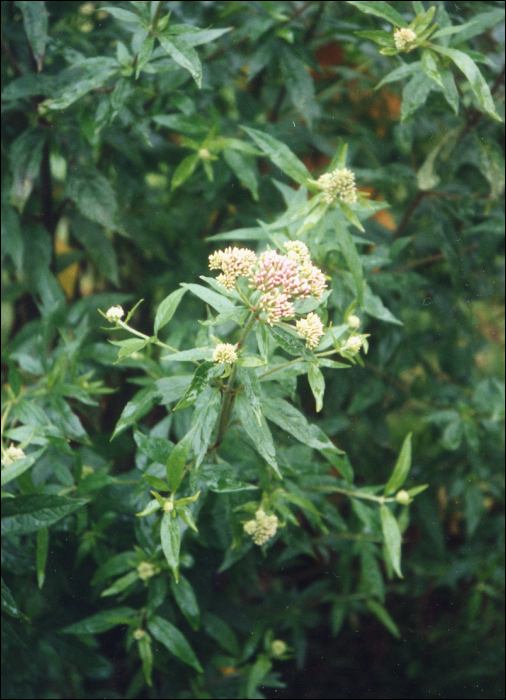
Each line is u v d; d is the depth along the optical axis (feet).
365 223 3.39
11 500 2.55
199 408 2.32
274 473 2.70
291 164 2.53
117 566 2.71
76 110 3.03
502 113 3.01
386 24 3.11
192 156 2.83
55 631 3.01
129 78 2.73
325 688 3.64
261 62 3.04
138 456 2.64
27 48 3.13
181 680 3.13
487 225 3.11
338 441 3.55
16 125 3.14
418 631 3.71
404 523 3.23
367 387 3.36
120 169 3.26
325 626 3.80
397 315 3.28
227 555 2.72
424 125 3.39
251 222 3.36
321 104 3.56
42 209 3.24
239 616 3.28
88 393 2.86
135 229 3.34
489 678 3.54
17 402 2.66
